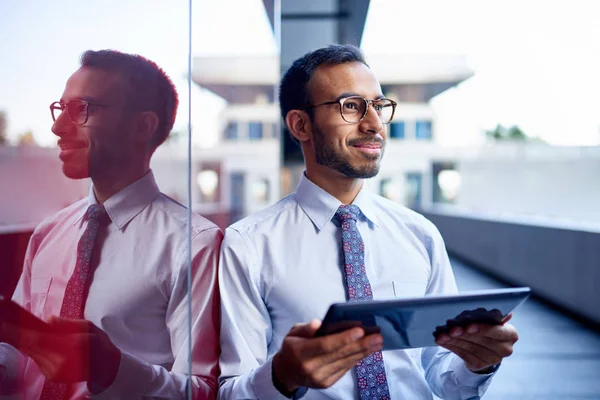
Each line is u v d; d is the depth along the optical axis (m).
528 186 19.28
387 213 1.25
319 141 1.13
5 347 0.79
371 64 1.17
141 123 0.93
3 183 0.78
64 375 0.84
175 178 0.98
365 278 1.12
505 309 0.80
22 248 0.81
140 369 0.93
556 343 4.46
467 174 20.75
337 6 5.21
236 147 10.41
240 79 2.98
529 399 3.25
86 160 0.88
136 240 0.94
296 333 0.82
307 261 1.15
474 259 9.59
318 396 1.07
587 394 3.31
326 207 1.18
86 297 0.89
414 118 20.41
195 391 0.99
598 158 17.36
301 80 1.16
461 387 1.10
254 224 1.19
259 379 0.95
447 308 0.77
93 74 0.87
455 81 17.16
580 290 5.53
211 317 1.09
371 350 0.80
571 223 6.44
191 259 1.03
